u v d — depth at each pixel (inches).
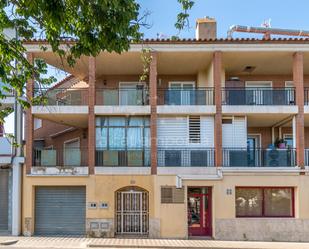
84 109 870.4
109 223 845.8
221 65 888.3
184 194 844.0
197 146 885.8
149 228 842.2
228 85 1005.8
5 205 880.9
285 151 870.4
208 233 863.1
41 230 872.3
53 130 1139.3
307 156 884.0
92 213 850.1
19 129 873.5
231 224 830.5
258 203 860.6
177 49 861.2
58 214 872.9
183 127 890.1
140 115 889.5
